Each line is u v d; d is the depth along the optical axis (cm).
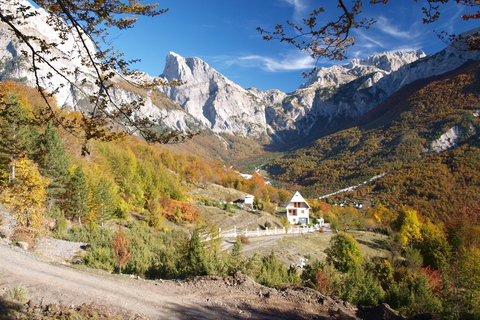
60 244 2150
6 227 2048
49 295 962
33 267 1316
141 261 1894
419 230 4725
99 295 1006
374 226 6200
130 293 1065
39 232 2006
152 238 2770
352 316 1005
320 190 18862
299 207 6519
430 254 4091
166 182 5753
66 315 793
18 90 4641
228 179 10350
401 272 2409
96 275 1314
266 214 6188
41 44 585
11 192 1986
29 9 571
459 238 4903
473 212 10331
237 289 1160
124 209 3847
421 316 967
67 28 594
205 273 1491
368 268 2514
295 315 966
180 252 1908
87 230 2769
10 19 559
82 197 3091
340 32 534
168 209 4634
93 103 631
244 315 934
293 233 4653
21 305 834
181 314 904
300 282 1670
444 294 1816
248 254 3028
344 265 2559
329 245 4141
